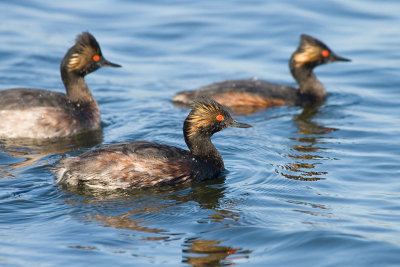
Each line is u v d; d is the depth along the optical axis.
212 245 10.22
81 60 17.36
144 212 11.48
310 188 12.79
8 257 9.63
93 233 10.54
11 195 12.10
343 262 9.65
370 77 22.09
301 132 16.88
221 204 11.94
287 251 10.02
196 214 11.43
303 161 14.47
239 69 23.02
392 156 14.73
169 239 10.39
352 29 25.75
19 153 14.93
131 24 26.28
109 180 12.52
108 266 9.45
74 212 11.40
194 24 26.34
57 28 25.44
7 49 23.34
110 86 21.28
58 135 16.55
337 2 28.27
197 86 21.45
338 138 16.25
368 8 27.67
